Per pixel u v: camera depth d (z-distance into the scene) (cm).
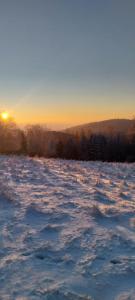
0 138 6353
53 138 7506
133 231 693
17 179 1387
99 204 934
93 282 455
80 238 630
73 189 1198
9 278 459
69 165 2328
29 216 778
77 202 948
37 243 598
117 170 2127
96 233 665
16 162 2308
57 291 418
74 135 8419
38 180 1402
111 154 7119
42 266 502
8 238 622
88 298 405
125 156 7075
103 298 415
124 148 7138
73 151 7150
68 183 1347
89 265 509
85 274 478
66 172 1812
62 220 752
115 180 1565
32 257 534
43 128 8150
